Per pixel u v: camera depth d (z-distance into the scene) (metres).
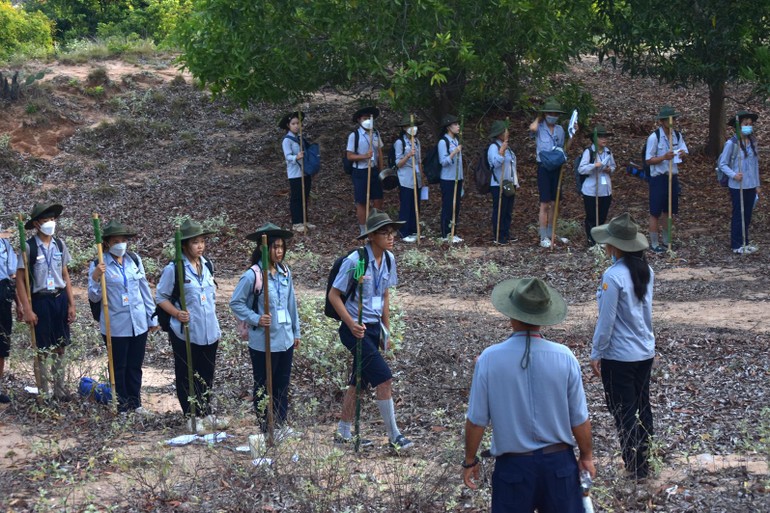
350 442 6.81
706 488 5.71
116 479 6.03
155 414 7.83
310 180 15.02
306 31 14.55
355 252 6.62
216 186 16.84
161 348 10.13
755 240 13.23
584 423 4.34
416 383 8.52
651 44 14.55
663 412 7.41
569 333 9.70
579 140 18.22
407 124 13.82
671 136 12.61
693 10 14.28
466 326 10.06
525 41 14.77
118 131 18.59
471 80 15.55
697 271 11.91
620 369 5.84
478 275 11.88
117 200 16.23
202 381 7.24
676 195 12.90
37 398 7.88
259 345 6.77
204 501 5.57
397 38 14.08
